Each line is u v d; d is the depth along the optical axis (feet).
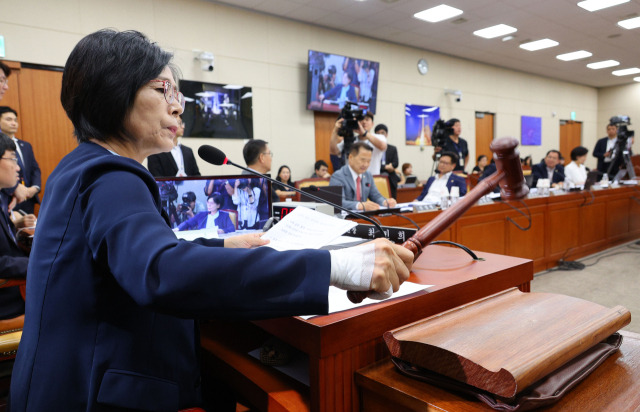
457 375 2.20
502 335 2.41
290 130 23.04
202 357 3.50
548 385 2.19
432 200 13.69
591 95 45.16
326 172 22.36
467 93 32.27
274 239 2.95
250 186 5.57
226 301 1.63
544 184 13.89
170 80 2.28
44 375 1.89
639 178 19.61
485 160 29.14
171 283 1.58
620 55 31.65
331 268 1.76
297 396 2.70
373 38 26.23
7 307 5.84
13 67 15.43
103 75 2.10
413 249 2.26
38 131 16.17
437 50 29.45
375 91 25.63
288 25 22.62
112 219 1.74
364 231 4.14
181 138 19.40
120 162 1.92
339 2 20.48
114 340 1.96
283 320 2.64
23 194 8.87
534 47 29.17
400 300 2.83
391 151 20.29
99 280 1.93
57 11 16.22
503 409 2.04
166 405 2.09
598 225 15.97
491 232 11.55
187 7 19.36
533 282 12.36
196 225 5.32
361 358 2.64
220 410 3.73
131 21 17.90
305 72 23.40
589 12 22.71
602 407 2.11
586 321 2.60
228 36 20.63
